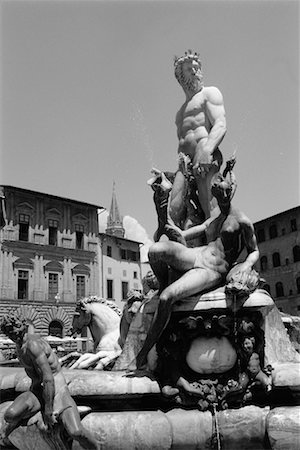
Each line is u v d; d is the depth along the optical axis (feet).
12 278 127.65
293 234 132.87
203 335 15.56
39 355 13.17
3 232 128.36
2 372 17.66
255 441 14.65
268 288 136.98
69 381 15.23
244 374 15.23
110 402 15.16
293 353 16.46
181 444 14.53
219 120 22.31
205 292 15.80
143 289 20.92
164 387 15.34
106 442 14.08
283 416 14.07
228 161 17.78
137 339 17.12
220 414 14.90
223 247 16.25
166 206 16.97
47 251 134.41
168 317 15.23
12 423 13.20
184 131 23.20
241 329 15.24
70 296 135.54
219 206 16.63
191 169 22.35
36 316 128.57
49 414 12.85
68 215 140.56
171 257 15.99
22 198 133.08
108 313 24.12
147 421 14.34
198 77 23.21
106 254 144.15
